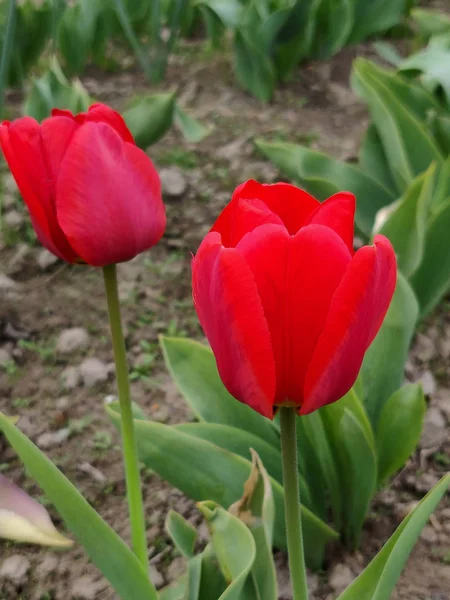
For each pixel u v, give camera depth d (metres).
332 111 1.35
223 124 1.31
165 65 1.41
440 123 0.95
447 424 0.77
